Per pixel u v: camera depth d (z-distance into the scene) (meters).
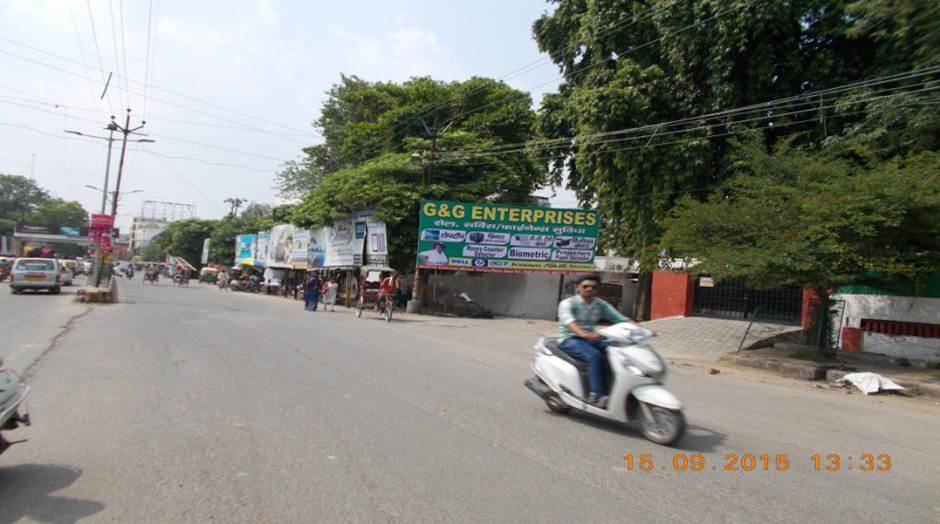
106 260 27.64
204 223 83.94
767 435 6.70
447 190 27.80
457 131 30.44
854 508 4.48
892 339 15.48
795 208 12.22
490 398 7.76
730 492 4.66
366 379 8.64
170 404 6.73
